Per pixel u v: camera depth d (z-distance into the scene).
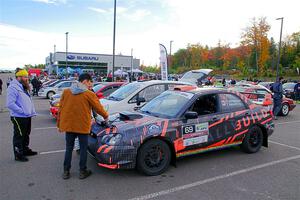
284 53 73.81
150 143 4.78
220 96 5.82
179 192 4.23
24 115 5.50
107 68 70.00
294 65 62.44
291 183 4.62
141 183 4.54
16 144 5.50
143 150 4.73
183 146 5.12
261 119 6.24
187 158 5.81
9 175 4.80
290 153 6.35
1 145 6.71
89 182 4.54
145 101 7.59
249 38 62.59
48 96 20.48
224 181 4.67
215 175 4.92
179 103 5.46
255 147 6.29
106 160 4.52
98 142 4.72
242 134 5.96
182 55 96.25
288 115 12.95
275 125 10.10
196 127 5.27
